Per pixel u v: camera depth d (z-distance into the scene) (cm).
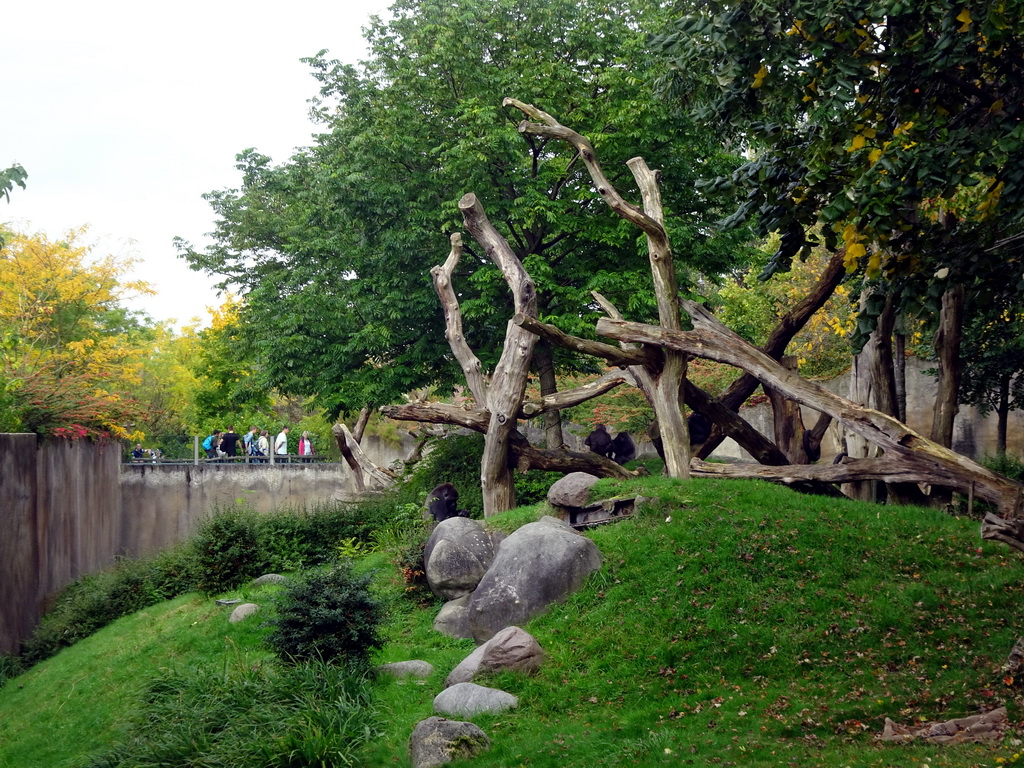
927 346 2281
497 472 1742
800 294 2972
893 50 1012
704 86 1156
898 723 877
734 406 1845
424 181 2211
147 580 2012
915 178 985
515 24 2242
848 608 1145
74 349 3591
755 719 932
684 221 2159
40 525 2295
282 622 1212
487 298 2158
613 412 2894
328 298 2303
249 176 3128
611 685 1071
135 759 1039
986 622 1076
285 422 4481
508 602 1274
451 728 954
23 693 1636
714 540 1315
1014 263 1023
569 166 2172
